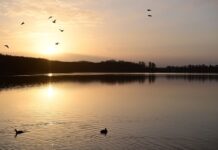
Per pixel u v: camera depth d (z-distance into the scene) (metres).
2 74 184.00
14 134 33.94
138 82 128.38
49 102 59.59
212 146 29.69
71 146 29.77
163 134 33.91
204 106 54.44
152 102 59.78
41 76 177.50
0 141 31.30
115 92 81.06
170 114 46.03
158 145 30.02
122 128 36.62
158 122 40.16
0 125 38.31
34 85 104.44
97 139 32.00
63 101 61.19
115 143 30.64
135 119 42.06
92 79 151.25
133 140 31.64
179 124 38.97
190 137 32.69
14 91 82.56
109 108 51.78
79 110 49.53
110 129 36.12
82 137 32.72
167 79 158.25
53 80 137.00
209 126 37.81
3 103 58.06
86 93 78.19
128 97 68.75
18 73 199.75
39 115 44.91
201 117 43.78
